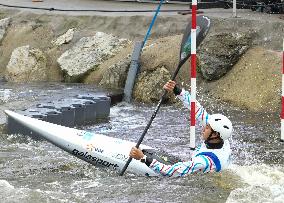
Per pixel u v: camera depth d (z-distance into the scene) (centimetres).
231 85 1844
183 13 2281
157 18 2234
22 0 2845
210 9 2384
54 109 1520
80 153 1135
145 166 1069
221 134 1009
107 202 923
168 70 1941
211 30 2019
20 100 1764
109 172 1102
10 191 945
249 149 1367
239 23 2016
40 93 1903
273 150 1358
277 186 985
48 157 1223
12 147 1308
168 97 1864
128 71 1970
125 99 1906
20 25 2417
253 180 1018
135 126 1595
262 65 1836
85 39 2228
